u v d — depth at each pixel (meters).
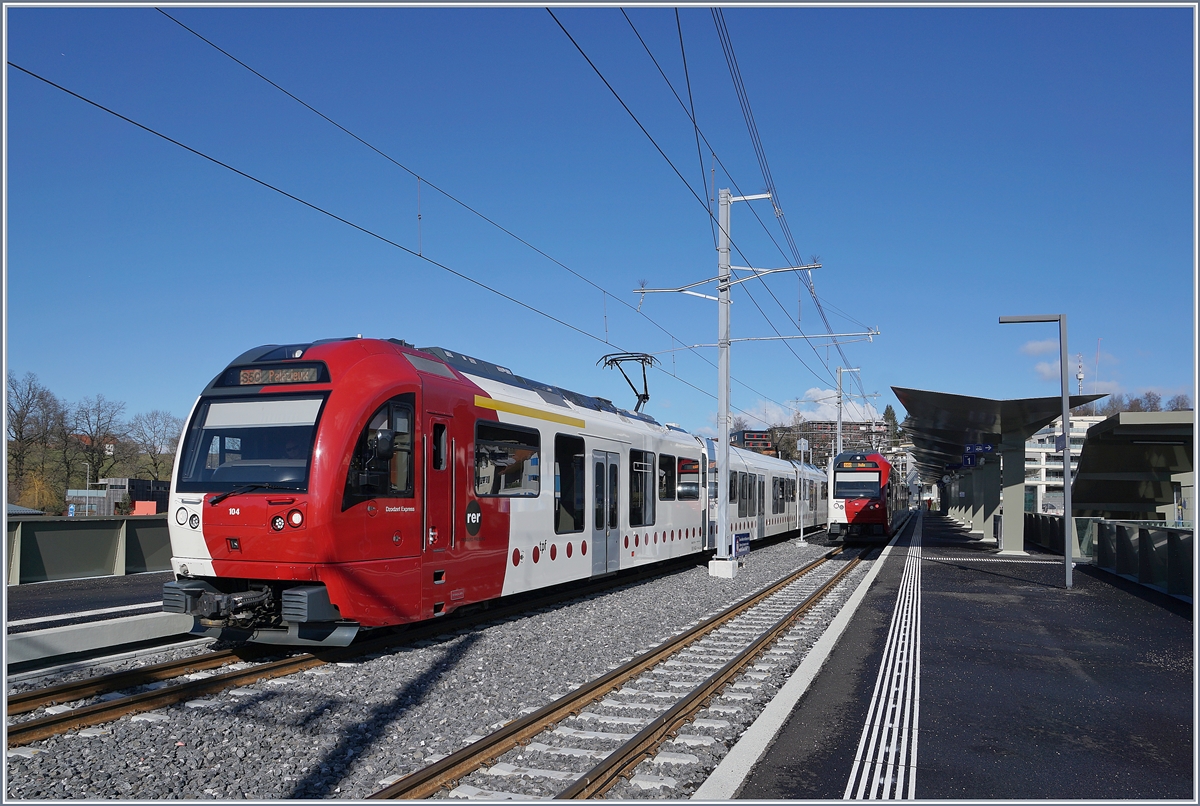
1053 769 5.97
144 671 7.82
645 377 21.27
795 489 34.38
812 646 10.45
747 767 5.78
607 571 14.93
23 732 6.01
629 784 5.47
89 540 15.62
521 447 12.10
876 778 5.70
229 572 8.80
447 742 6.29
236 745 6.08
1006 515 26.34
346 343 9.59
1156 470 31.44
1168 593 15.25
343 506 8.67
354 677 8.18
